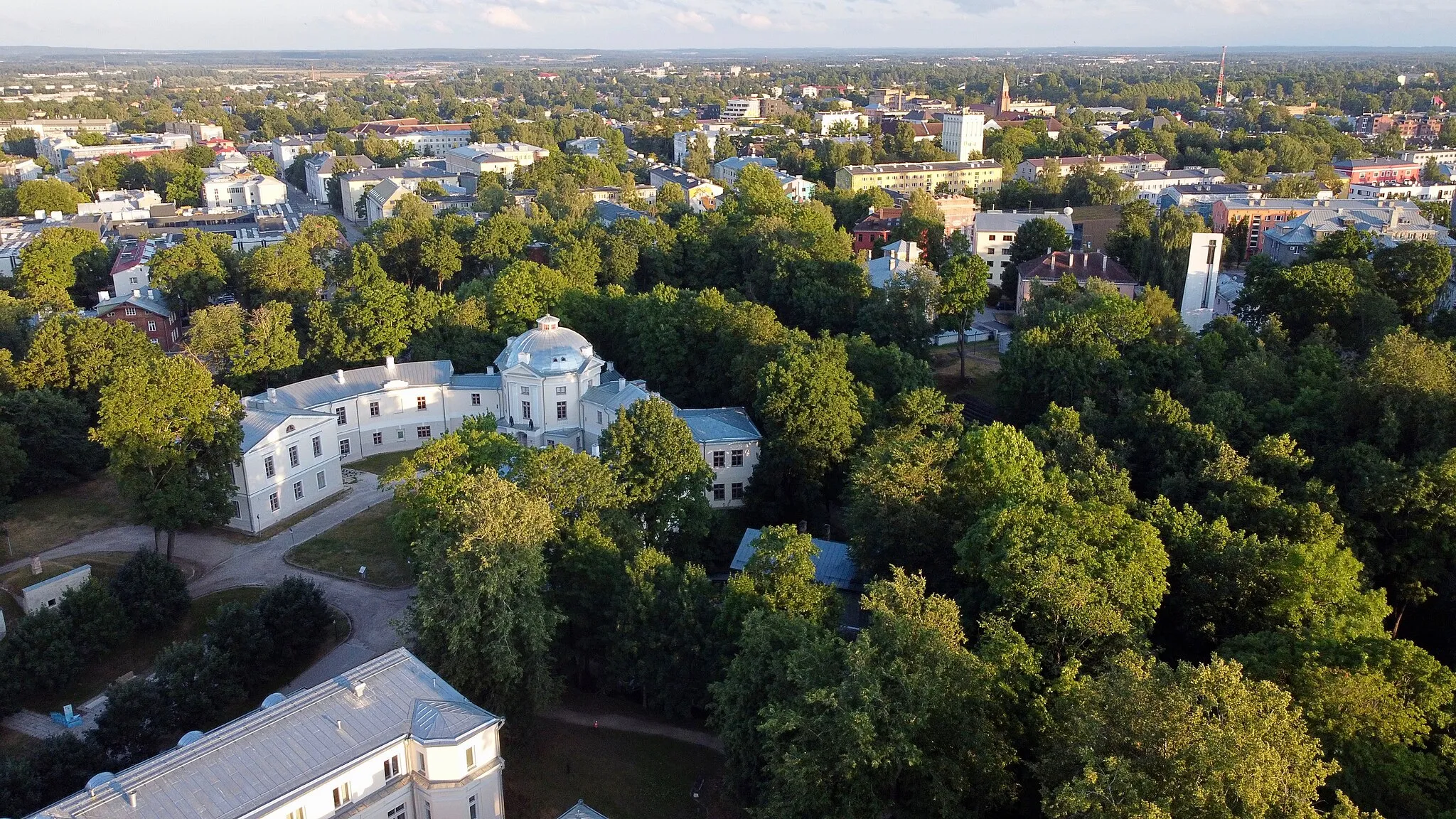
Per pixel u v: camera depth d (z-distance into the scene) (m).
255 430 119.00
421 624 77.44
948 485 92.38
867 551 92.81
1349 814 50.75
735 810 74.44
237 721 63.59
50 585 98.19
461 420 143.88
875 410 124.81
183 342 182.50
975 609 79.38
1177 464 102.81
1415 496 88.25
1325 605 74.31
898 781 64.69
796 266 179.50
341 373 139.50
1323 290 141.50
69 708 83.38
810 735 61.66
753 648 69.25
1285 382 118.69
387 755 63.28
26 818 57.28
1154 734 51.66
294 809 59.03
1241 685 53.84
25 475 123.50
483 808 66.25
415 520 89.94
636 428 103.75
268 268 186.50
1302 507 87.88
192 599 103.00
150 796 57.50
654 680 80.81
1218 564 79.25
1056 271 186.50
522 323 158.62
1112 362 126.19
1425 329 139.00
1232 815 48.81
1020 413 132.88
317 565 110.50
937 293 161.38
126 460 102.06
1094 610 68.81
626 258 198.38
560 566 87.56
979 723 61.69
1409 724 61.84
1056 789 54.19
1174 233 174.00
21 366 134.12
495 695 77.12
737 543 113.94
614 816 74.88
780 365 122.00
